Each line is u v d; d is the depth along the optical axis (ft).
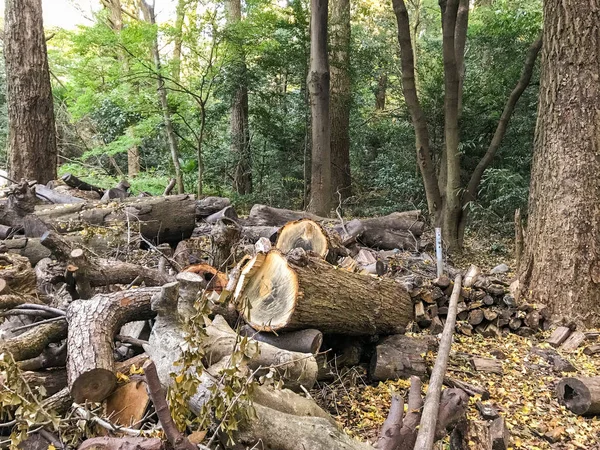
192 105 36.88
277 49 36.24
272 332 10.97
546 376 13.47
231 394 6.80
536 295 17.70
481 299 16.57
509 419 11.16
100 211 18.45
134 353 9.89
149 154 47.32
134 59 31.07
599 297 16.84
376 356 12.42
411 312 13.98
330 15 39.01
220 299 11.00
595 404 11.25
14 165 28.19
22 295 10.98
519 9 34.99
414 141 38.37
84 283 11.04
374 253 20.90
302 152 39.83
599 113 16.69
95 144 47.91
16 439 6.45
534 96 33.47
